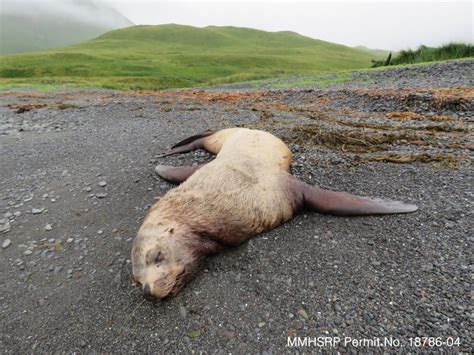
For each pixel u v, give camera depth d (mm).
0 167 1856
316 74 6078
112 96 4410
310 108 2822
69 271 1116
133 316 945
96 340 890
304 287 952
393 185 1372
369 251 1046
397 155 1611
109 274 1093
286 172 1391
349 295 913
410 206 1204
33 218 1389
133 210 1395
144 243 1074
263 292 955
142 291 980
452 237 1052
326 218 1231
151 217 1182
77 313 970
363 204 1218
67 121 2742
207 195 1183
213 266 1096
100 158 1881
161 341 864
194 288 1015
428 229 1099
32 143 2199
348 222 1190
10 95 4734
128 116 2811
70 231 1299
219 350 822
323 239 1122
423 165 1492
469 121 2102
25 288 1065
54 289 1054
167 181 1579
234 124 2324
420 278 931
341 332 827
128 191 1527
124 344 871
